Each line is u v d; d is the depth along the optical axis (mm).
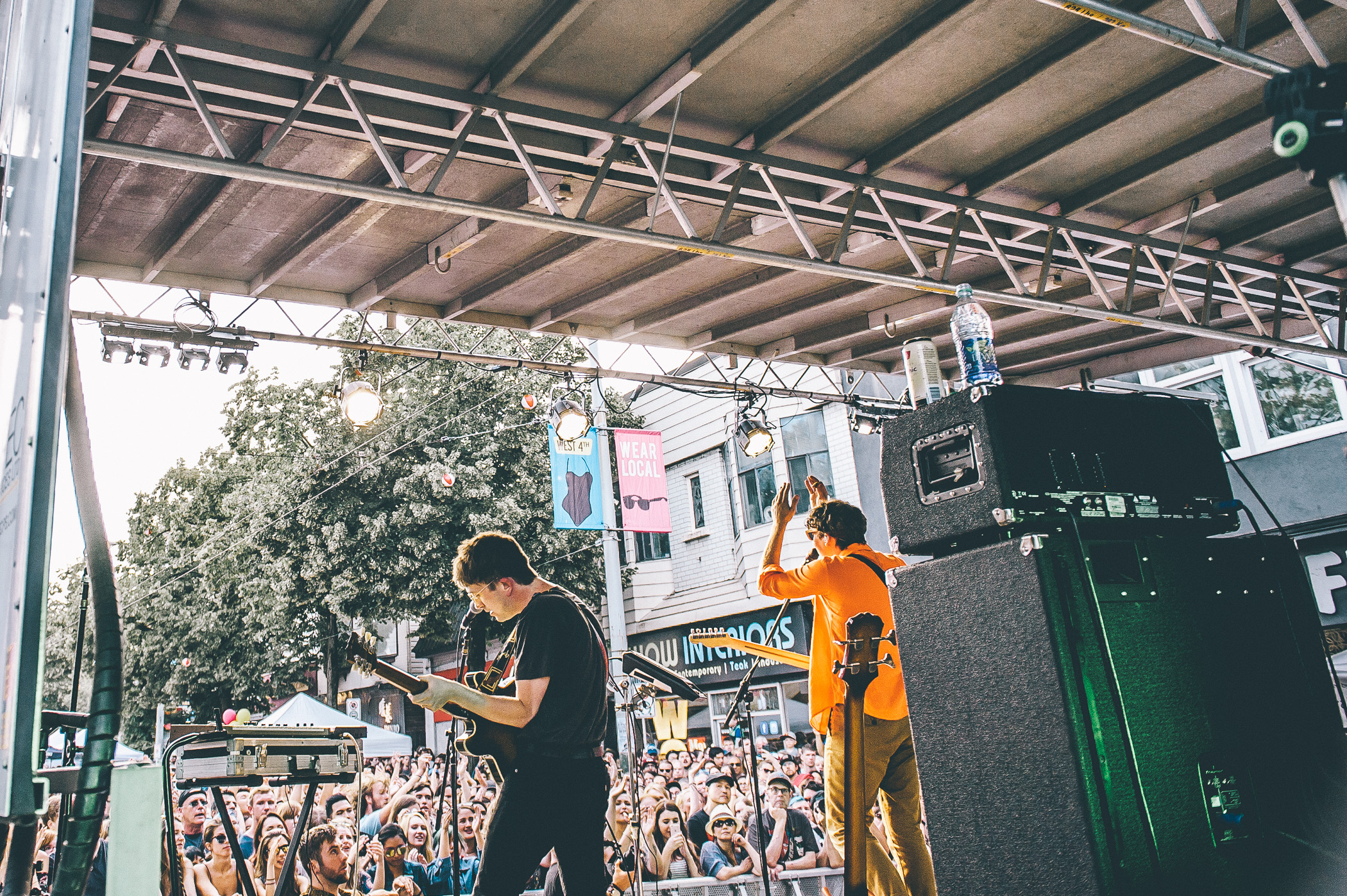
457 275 7062
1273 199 6777
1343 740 2152
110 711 1097
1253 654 2098
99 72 4434
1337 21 4910
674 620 15898
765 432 9531
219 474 21078
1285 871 1934
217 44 4363
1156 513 2148
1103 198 6430
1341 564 9219
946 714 2006
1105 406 2186
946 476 2119
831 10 4590
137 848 1656
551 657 2484
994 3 4586
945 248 7145
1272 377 9727
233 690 18672
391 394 15352
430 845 5812
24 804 926
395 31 4539
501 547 2729
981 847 1919
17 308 1125
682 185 5938
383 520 14477
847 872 1981
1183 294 8164
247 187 5656
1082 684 1801
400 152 5516
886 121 5566
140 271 6570
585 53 4777
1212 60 5113
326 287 7168
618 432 12320
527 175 5637
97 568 1173
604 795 2555
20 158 1239
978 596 1956
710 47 4668
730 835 5867
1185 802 1852
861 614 2131
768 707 14094
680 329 8602
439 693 2402
